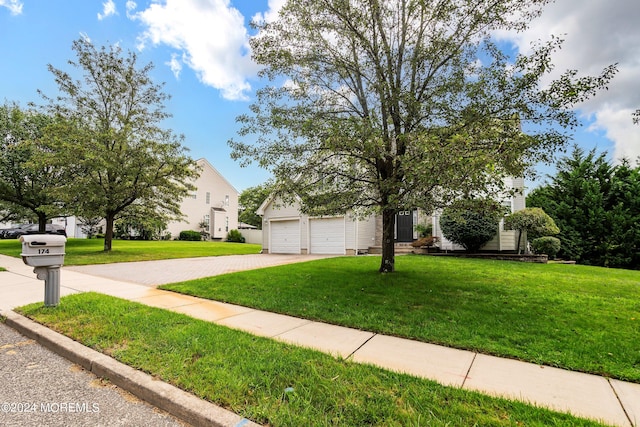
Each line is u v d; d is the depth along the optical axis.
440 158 4.79
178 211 17.38
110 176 15.01
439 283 7.11
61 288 7.09
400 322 4.58
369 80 7.37
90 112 15.43
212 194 34.03
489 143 5.39
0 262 11.67
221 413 2.36
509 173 5.72
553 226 12.41
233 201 36.53
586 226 15.90
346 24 7.04
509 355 3.48
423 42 7.16
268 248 18.61
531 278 7.76
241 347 3.53
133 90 15.92
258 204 46.12
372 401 2.48
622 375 3.02
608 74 5.15
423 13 6.91
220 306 5.61
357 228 15.91
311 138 7.01
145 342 3.65
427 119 6.68
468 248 13.26
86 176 14.85
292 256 15.63
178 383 2.76
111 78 15.38
